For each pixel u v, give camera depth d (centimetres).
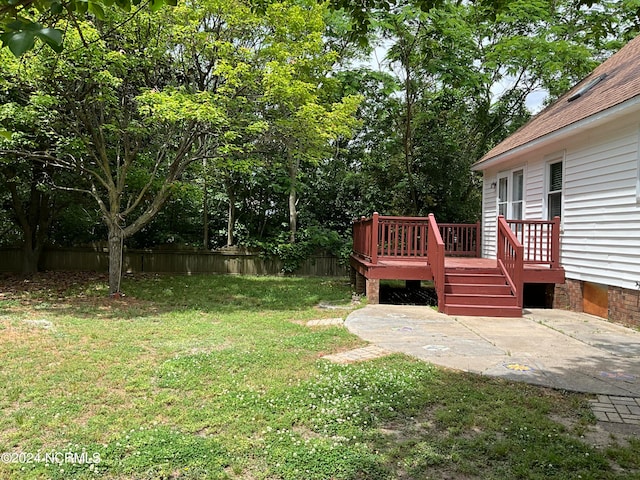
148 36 889
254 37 968
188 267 1505
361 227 1132
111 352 534
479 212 1703
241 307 915
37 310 835
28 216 1398
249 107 945
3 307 856
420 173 1570
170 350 550
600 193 770
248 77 892
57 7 158
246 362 487
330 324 714
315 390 397
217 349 557
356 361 487
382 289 1228
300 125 946
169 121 894
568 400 379
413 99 1509
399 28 1312
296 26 925
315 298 1026
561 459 279
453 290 827
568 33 1459
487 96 1678
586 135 810
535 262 888
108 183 1030
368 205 1608
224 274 1496
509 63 1513
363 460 280
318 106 912
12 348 550
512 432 319
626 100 638
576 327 678
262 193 1581
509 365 471
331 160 1658
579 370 455
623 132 713
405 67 1421
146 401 379
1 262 1431
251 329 685
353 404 365
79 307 872
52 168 1215
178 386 414
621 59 988
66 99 869
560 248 891
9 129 898
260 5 519
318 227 1562
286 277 1465
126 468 271
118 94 960
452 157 1555
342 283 1323
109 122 992
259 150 1037
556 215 929
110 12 792
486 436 312
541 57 1399
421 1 420
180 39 898
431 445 300
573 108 897
